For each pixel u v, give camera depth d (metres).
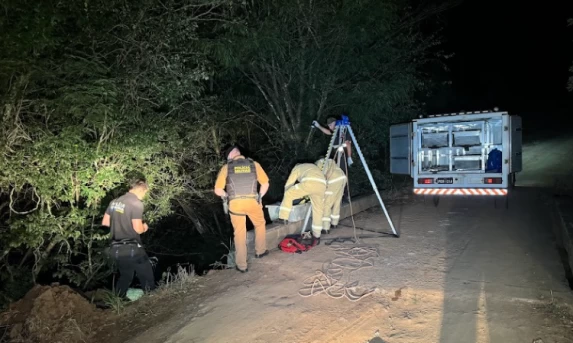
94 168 6.76
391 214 9.08
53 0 6.10
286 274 5.78
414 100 13.14
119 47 7.51
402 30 12.82
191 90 7.85
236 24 8.72
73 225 6.61
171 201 10.24
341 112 11.70
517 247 6.45
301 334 4.29
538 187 12.30
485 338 3.99
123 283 5.93
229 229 11.56
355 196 10.19
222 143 10.88
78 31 7.01
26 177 5.92
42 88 6.19
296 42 10.85
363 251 6.47
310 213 7.25
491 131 9.50
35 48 5.81
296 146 11.29
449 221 8.25
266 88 11.51
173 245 11.28
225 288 5.52
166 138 8.09
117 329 4.86
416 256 6.21
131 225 5.82
